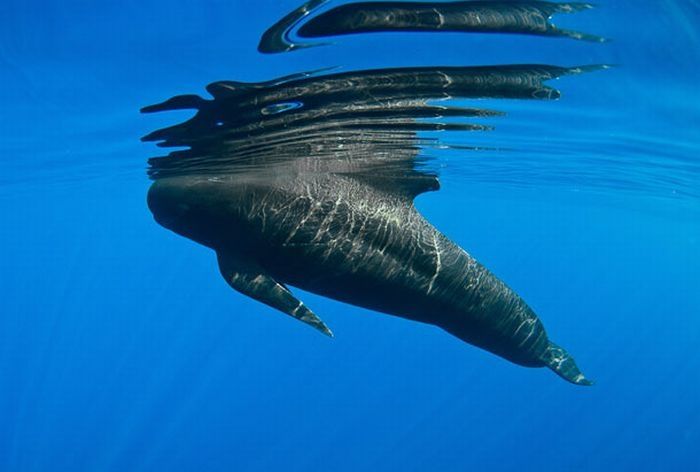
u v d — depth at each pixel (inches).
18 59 291.3
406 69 288.8
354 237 336.8
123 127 428.5
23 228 2046.0
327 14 230.1
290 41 255.1
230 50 267.9
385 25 238.1
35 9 237.8
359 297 361.4
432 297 359.9
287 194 335.3
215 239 350.6
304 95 329.1
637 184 903.7
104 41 264.7
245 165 436.8
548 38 254.7
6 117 430.0
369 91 323.6
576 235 2471.7
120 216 1802.4
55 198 1285.7
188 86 319.6
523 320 400.8
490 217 1988.2
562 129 462.0
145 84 321.4
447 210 1798.7
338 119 380.2
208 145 444.5
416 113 378.6
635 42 261.1
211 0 223.1
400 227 344.2
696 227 1581.0
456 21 235.3
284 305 305.6
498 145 546.3
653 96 350.6
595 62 286.0
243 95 330.0
